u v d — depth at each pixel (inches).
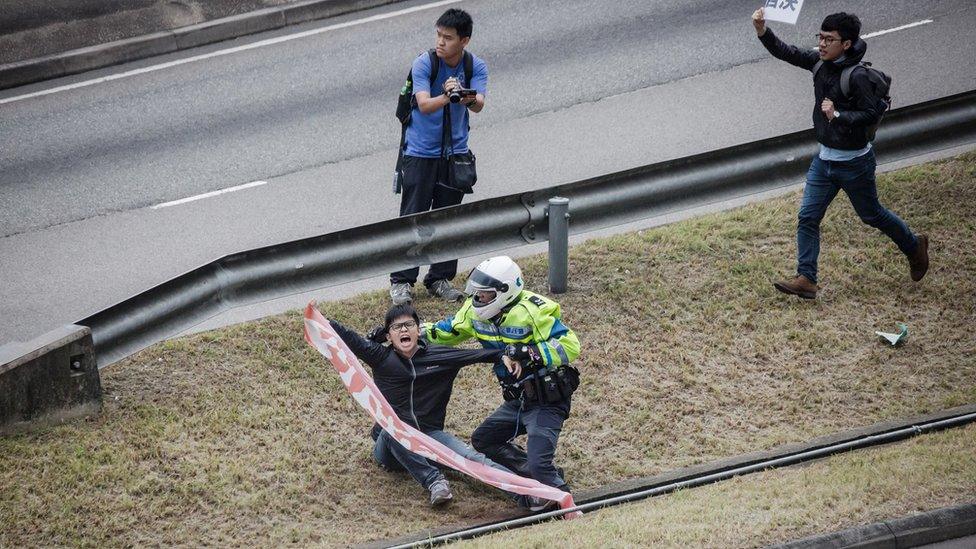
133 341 919.7
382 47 1748.3
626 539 681.6
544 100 1508.4
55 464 838.5
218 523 805.2
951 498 701.9
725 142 1346.0
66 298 1116.5
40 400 874.1
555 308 839.7
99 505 806.5
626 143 1370.6
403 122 1039.6
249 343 1003.3
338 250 984.9
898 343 1000.2
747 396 948.0
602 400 948.6
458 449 844.6
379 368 836.0
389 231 1002.1
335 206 1283.2
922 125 1115.3
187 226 1254.9
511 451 869.2
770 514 701.3
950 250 1115.3
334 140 1451.8
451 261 1075.9
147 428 886.4
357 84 1621.6
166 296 920.3
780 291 1058.7
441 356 836.0
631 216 1075.3
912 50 1552.7
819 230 1090.7
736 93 1483.8
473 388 964.0
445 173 1046.4
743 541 666.8
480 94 1020.5
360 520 820.0
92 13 1786.4
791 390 952.3
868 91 944.9
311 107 1556.3
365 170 1369.3
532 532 738.2
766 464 831.1
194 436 887.7
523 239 1058.7
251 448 882.1
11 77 1716.3
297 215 1264.8
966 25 1631.4
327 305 1066.7
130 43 1781.5
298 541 789.9
